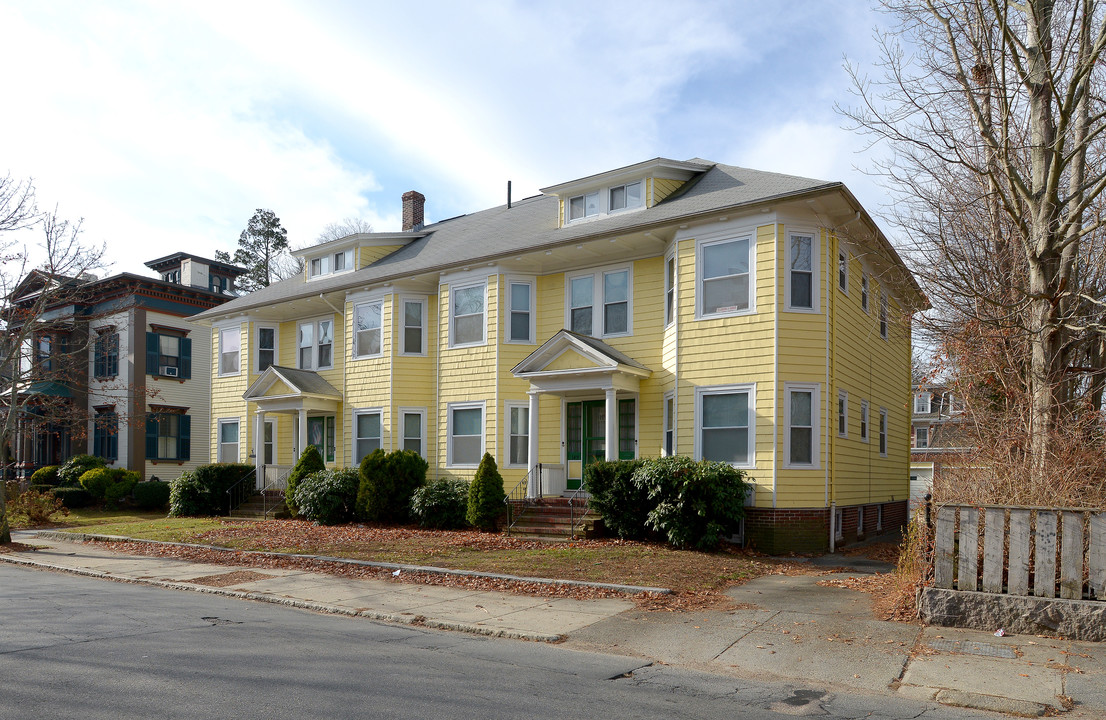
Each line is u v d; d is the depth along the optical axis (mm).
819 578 12297
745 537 15781
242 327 27203
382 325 22875
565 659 7746
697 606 10180
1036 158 11055
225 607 10500
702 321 16797
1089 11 10102
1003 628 8430
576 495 18688
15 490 24781
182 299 34406
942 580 8945
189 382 34469
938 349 13672
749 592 11094
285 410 24594
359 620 9766
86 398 33750
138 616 9602
